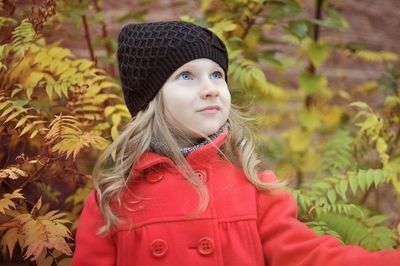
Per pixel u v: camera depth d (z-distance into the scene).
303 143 3.02
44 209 2.09
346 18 3.87
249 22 2.49
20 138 2.00
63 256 1.91
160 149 1.45
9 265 2.07
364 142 2.40
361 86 3.52
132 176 1.47
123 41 1.52
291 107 3.50
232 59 2.20
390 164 2.05
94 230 1.48
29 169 2.02
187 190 1.41
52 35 2.64
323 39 3.47
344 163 2.29
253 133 1.67
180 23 1.46
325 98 3.27
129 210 1.43
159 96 1.44
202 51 1.41
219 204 1.41
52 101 2.18
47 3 2.00
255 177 1.48
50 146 1.77
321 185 1.92
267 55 2.59
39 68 2.06
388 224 2.47
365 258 1.24
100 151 2.36
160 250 1.37
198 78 1.41
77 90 1.92
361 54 3.21
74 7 2.47
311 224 1.82
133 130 1.48
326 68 3.76
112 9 3.21
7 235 1.59
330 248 1.31
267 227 1.42
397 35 3.93
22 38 2.04
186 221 1.38
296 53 3.53
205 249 1.36
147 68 1.44
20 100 1.84
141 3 2.82
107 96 2.01
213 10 2.74
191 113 1.39
